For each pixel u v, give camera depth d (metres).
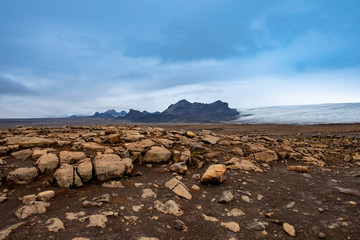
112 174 5.78
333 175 6.99
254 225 3.66
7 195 4.57
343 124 40.34
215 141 11.65
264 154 9.23
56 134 10.64
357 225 3.69
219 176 5.88
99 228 3.42
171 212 4.07
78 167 5.62
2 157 6.60
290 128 34.78
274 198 5.00
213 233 3.43
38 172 5.57
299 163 8.74
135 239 3.19
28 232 3.19
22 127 13.70
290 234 3.39
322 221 3.87
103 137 10.05
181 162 7.27
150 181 5.94
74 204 4.29
